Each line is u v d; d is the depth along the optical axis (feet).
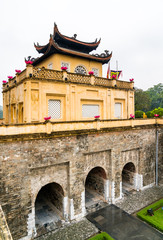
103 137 54.95
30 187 41.52
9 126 37.96
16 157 39.27
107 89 65.00
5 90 74.69
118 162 59.62
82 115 60.34
